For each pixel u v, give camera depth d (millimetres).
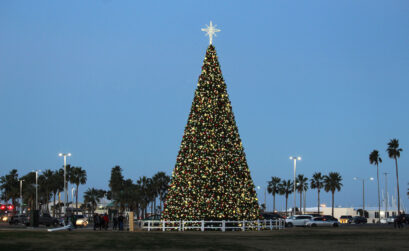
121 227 62250
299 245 33219
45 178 163500
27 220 85188
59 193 165750
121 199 156000
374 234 49094
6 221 138125
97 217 66000
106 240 35750
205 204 54375
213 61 58281
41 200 173125
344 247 31812
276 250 29422
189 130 56719
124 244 32438
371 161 156500
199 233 48219
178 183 55750
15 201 170625
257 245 32844
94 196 197375
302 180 188750
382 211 199250
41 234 41562
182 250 28672
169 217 55375
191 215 54281
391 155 138750
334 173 173375
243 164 57094
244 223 54156
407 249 30422
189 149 56031
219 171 55000
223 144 56031
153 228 56938
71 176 163875
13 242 32469
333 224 86062
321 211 195125
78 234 43094
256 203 57844
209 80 57594
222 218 54250
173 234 45156
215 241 36031
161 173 173250
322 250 29578
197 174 55000
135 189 167250
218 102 57281
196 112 56969
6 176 170000
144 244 32625
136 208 180250
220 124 56562
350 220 129375
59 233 43969
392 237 43344
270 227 59031
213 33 59188
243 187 56156
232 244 33406
